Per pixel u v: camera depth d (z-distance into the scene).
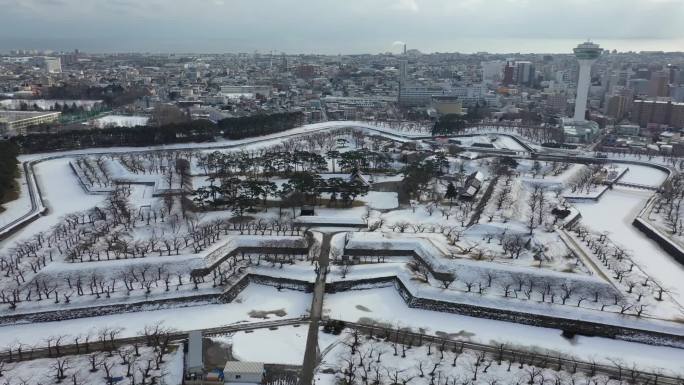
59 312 196.12
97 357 171.38
